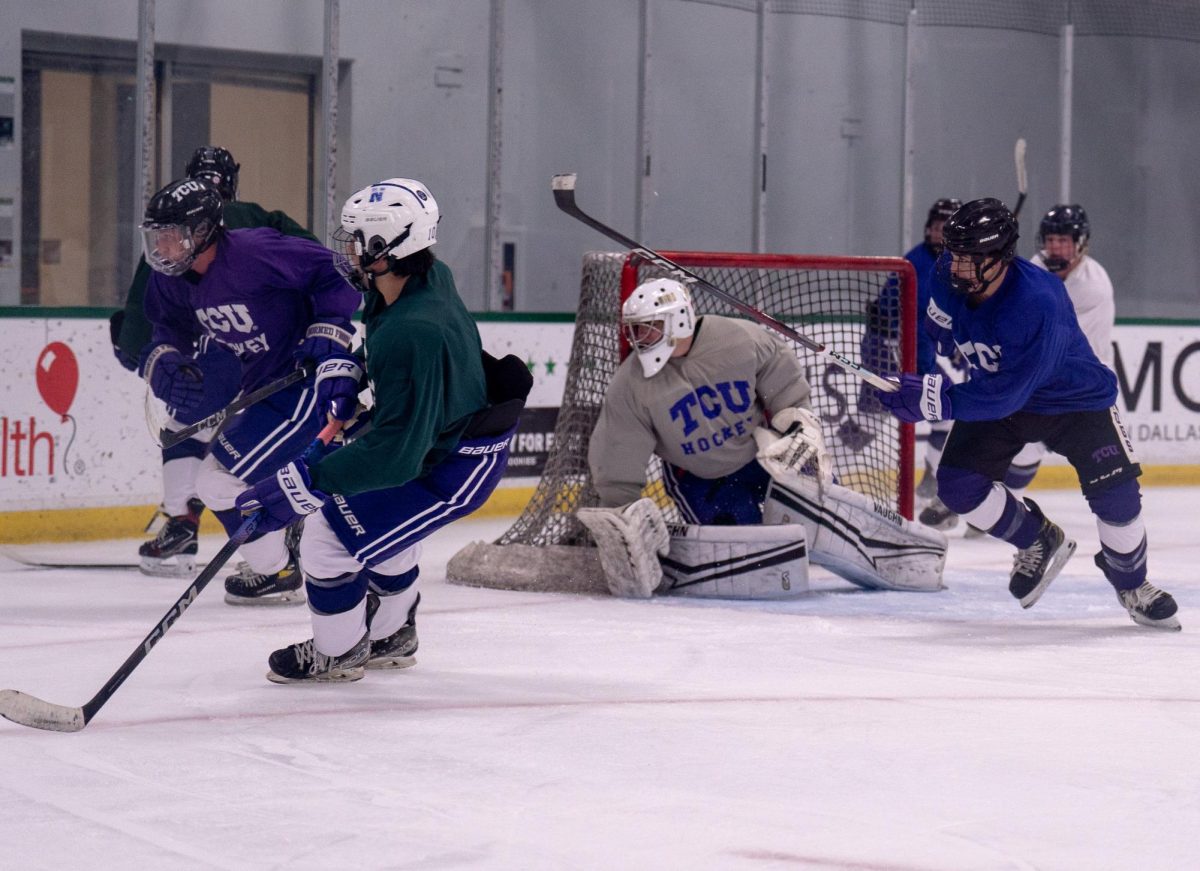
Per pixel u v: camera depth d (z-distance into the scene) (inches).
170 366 412.8
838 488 455.2
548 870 200.7
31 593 454.0
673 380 447.2
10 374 567.2
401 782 243.8
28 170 655.1
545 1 778.2
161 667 337.7
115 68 673.0
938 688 321.4
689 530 447.8
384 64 741.3
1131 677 335.6
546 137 786.8
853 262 532.7
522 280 788.6
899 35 879.1
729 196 842.8
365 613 316.8
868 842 213.8
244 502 284.4
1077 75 917.8
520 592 458.9
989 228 354.3
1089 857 208.7
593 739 273.3
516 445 693.9
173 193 359.3
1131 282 938.7
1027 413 390.9
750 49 839.7
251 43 707.4
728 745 269.6
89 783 241.4
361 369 304.8
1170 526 652.1
